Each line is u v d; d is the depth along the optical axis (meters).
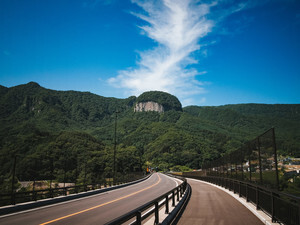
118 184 34.06
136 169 97.94
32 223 9.50
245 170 15.05
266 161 10.10
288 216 6.84
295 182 8.69
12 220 10.28
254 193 11.68
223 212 10.66
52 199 16.30
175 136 180.88
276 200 8.01
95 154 80.62
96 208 13.34
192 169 140.50
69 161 60.66
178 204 11.58
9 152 58.56
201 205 12.91
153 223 7.74
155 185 34.50
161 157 157.12
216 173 31.34
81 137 98.12
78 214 11.44
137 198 18.09
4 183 36.03
